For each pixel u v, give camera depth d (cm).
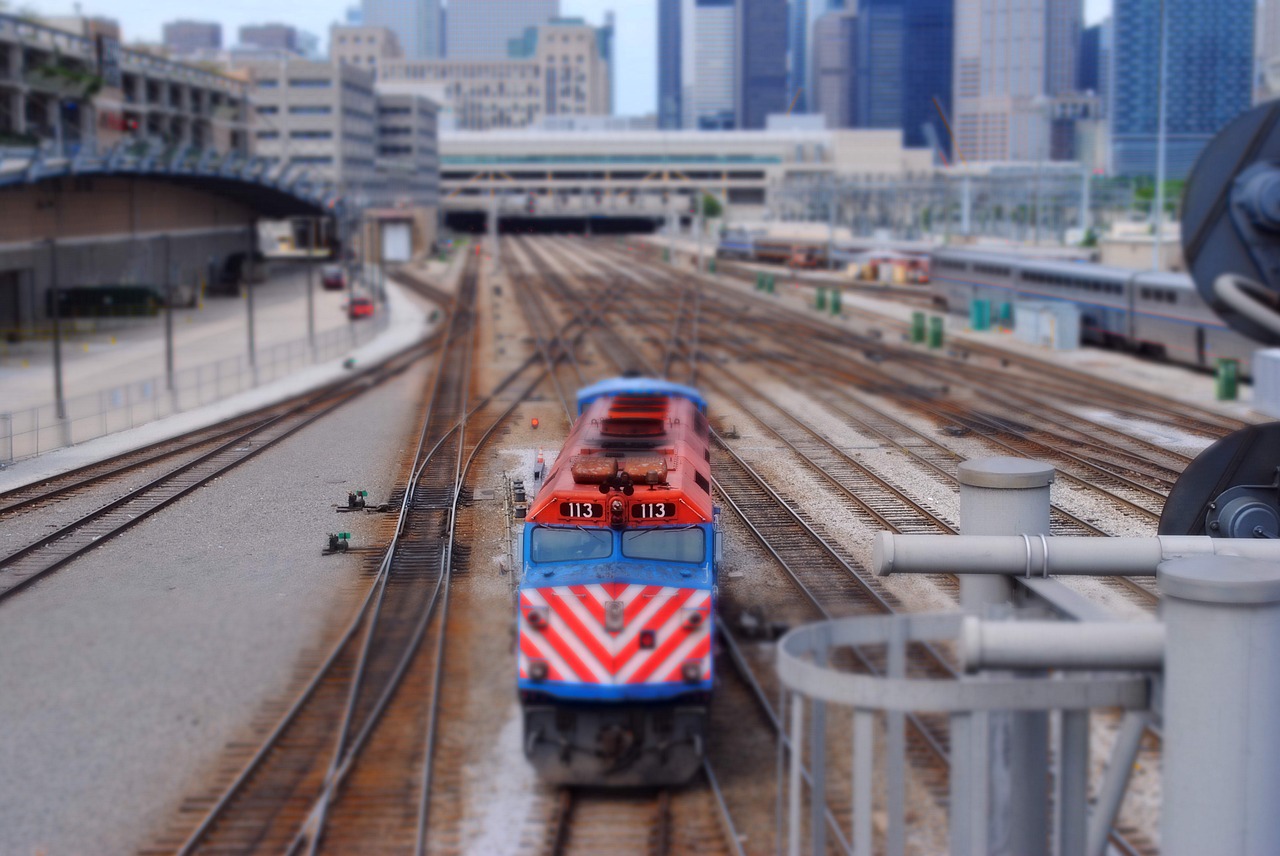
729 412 5041
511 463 3969
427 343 8219
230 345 7719
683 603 1709
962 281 9462
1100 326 7169
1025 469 1675
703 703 1694
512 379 6212
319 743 1812
